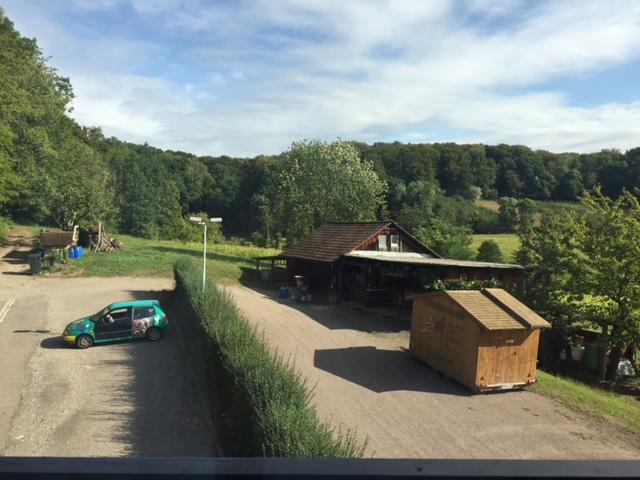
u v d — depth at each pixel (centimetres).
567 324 2156
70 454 1041
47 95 5175
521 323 1448
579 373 2128
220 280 3312
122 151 9500
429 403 1339
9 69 4462
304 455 632
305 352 1750
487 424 1212
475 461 139
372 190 4378
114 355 1738
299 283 2903
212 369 1291
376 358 1731
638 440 1160
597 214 2200
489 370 1440
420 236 4506
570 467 138
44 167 4347
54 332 2041
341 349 1817
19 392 1388
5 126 3969
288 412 736
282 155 4772
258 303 2620
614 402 1497
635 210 2130
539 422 1239
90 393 1383
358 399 1336
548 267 2245
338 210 4381
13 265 3534
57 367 1606
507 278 2317
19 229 5431
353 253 2861
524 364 1485
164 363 1647
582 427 1220
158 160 9675
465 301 1520
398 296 2553
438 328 1605
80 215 4331
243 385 938
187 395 1366
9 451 1053
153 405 1300
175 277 2778
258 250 5209
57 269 3316
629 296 1997
